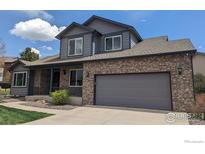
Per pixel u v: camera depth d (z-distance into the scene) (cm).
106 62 1260
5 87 3316
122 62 1196
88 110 1049
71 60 1491
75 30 1697
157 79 1073
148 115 894
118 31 1611
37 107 1169
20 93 1850
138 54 1137
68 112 987
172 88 1008
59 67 1614
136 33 1638
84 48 1612
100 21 1725
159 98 1054
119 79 1203
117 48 1588
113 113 952
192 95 952
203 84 1570
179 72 997
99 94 1265
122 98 1175
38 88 1789
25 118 816
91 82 1302
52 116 878
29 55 4350
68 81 1598
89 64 1332
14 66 1948
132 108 1101
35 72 1847
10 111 959
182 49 1007
